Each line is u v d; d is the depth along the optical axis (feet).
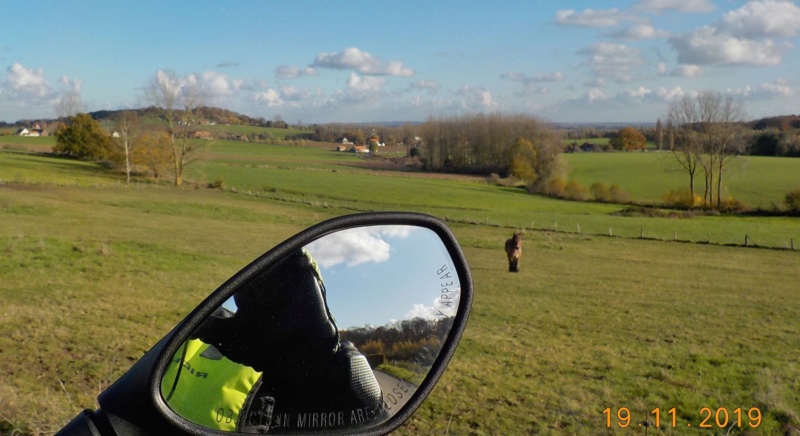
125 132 237.25
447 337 4.75
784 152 357.41
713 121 251.39
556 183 279.90
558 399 29.53
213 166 309.01
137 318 45.37
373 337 4.57
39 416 16.07
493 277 91.91
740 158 253.44
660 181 296.71
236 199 204.23
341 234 4.52
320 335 4.42
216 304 4.12
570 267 110.32
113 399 4.12
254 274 4.29
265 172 295.07
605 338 49.83
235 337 4.27
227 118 520.83
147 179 238.48
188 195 203.21
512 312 61.62
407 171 348.59
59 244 86.38
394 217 4.69
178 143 238.07
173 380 4.08
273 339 4.33
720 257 133.90
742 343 49.37
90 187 199.11
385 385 4.57
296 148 451.12
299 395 4.35
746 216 228.63
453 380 32.04
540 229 175.11
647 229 182.39
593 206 252.42
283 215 173.37
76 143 287.07
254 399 4.27
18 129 451.12
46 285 59.31
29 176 212.64
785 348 47.62
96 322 42.04
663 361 40.78
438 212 209.97
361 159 399.85
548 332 51.72
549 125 337.72
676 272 108.78
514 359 39.40
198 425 4.06
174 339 3.99
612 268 110.83
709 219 217.77
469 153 351.25
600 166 340.80
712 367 39.45
